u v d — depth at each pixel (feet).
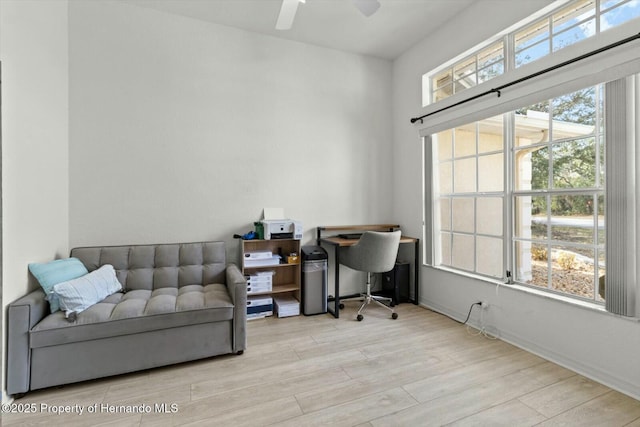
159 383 6.45
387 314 10.53
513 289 8.16
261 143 10.91
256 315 10.12
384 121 12.91
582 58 6.43
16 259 6.16
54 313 6.50
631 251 5.87
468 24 9.36
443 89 10.98
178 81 9.85
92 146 8.95
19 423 5.26
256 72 10.83
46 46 7.51
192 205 10.06
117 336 6.53
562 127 7.39
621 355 6.06
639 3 5.96
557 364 7.11
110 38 9.10
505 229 8.64
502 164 8.89
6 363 5.73
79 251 8.37
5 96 5.88
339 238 11.46
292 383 6.41
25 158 6.55
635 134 5.85
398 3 9.20
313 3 9.17
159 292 8.23
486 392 6.07
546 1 7.25
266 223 9.96
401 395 5.99
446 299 10.46
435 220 11.12
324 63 11.85
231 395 6.02
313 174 11.71
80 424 5.24
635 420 5.26
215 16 9.91
